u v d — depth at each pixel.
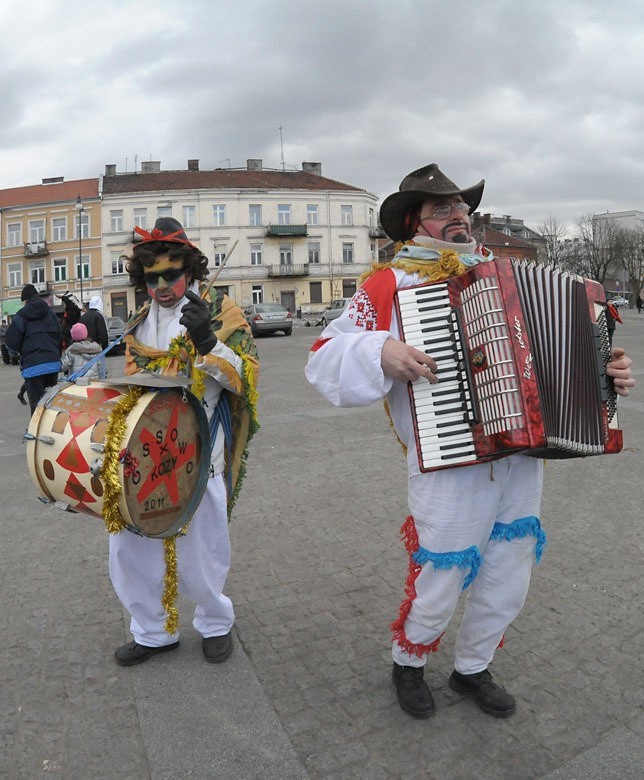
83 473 2.47
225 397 2.95
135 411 2.48
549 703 2.67
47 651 3.15
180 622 3.40
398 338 2.41
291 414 8.85
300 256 53.72
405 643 2.59
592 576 3.74
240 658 3.05
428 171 2.53
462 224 2.56
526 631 3.20
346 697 2.74
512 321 2.20
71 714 2.68
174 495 2.64
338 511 4.91
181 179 54.34
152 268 2.79
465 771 2.31
